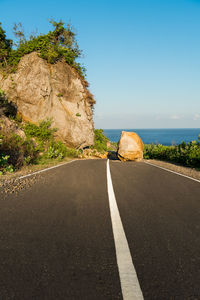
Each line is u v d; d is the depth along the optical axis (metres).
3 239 2.50
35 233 2.69
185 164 14.23
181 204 4.21
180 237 2.65
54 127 22.62
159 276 1.81
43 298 1.52
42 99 22.39
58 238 2.55
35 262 2.00
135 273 1.85
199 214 3.59
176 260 2.08
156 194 5.08
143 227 2.96
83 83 27.75
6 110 17.84
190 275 1.83
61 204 4.05
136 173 9.01
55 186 5.81
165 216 3.46
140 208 3.89
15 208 3.76
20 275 1.79
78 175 8.01
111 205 4.04
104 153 29.86
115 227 2.94
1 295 1.53
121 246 2.37
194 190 5.66
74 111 25.20
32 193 4.95
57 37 25.09
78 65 26.70
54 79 23.95
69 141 23.83
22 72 22.09
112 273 1.84
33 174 8.00
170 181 7.06
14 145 10.14
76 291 1.60
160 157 20.11
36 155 13.23
